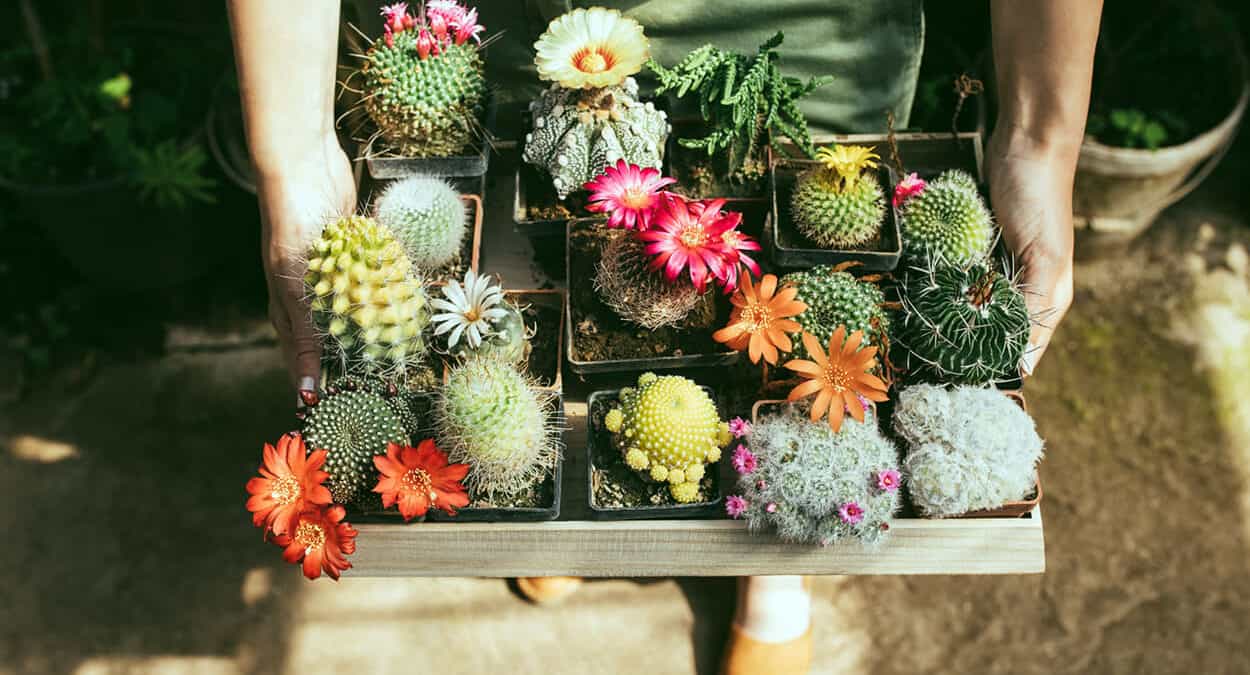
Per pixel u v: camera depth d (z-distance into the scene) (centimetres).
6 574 115
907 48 82
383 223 72
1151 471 116
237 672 111
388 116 75
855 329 68
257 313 129
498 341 70
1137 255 127
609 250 70
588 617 111
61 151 121
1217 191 131
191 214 122
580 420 73
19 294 128
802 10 79
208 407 124
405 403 69
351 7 88
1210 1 126
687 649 110
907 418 68
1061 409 119
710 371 73
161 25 133
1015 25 74
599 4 78
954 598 111
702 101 75
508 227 81
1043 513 114
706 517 69
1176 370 121
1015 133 76
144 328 128
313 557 63
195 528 117
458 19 75
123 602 114
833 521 67
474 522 69
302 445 64
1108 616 109
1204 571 111
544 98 75
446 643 111
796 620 98
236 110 128
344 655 111
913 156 82
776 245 73
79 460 121
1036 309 74
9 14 130
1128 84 121
